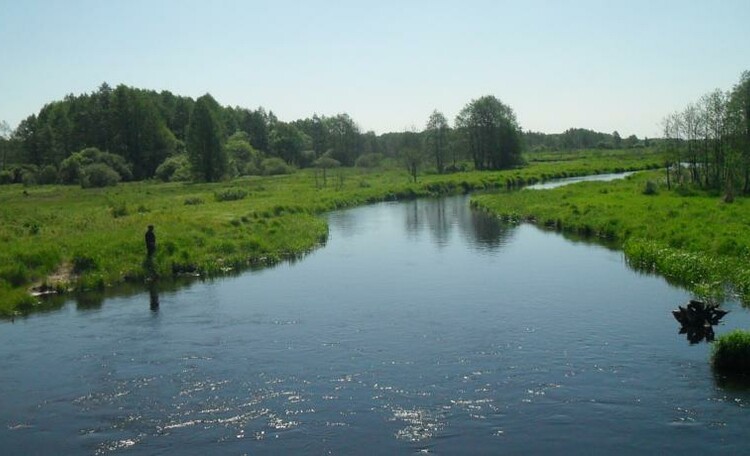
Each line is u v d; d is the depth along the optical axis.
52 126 139.88
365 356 22.08
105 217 52.75
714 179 69.12
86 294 32.78
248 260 40.88
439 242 47.22
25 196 83.88
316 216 65.88
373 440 16.12
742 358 19.38
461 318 26.31
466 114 132.00
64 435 16.88
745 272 28.28
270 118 195.38
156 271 36.69
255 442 16.22
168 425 17.27
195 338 24.64
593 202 59.00
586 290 30.36
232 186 97.19
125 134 128.62
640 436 15.88
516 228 53.31
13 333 25.86
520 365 20.72
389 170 140.38
